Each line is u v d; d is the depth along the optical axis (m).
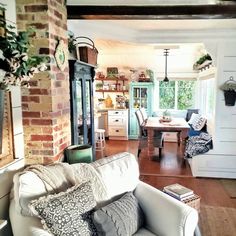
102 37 3.59
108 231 1.56
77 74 2.69
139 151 5.18
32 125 2.06
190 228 1.64
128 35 3.87
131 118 6.79
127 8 2.51
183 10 2.48
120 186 1.95
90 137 3.33
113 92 7.04
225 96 3.88
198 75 6.47
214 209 2.94
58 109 2.16
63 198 1.50
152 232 1.79
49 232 1.42
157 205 1.81
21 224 1.49
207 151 4.00
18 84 1.50
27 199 1.50
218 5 2.43
